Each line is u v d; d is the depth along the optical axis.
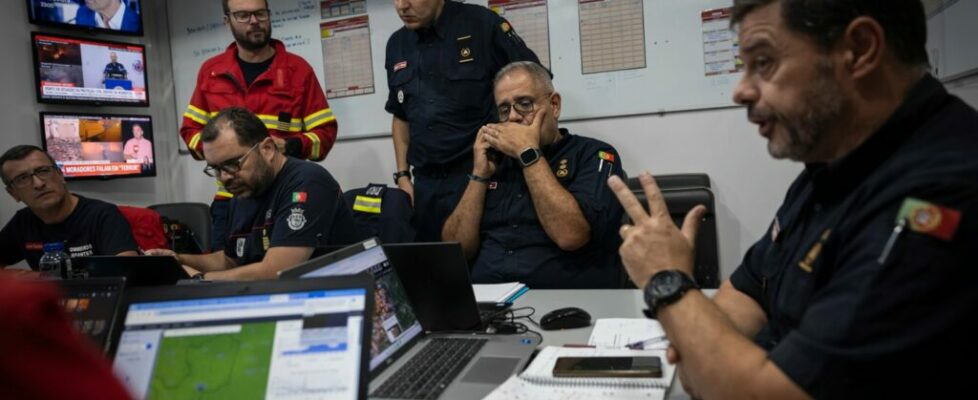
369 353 0.87
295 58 3.16
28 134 3.35
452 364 1.21
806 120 0.85
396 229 2.19
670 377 1.09
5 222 3.20
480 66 2.58
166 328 0.91
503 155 2.15
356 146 3.53
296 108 3.08
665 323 0.91
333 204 2.00
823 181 0.93
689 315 0.88
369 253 1.35
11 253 2.56
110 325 1.08
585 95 3.07
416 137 2.67
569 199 1.95
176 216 3.12
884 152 0.84
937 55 2.04
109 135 3.58
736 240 2.96
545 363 1.19
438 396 1.06
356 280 0.92
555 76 3.10
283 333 0.89
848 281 0.77
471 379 1.13
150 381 0.88
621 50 3.00
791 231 1.04
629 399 1.01
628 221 2.06
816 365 0.75
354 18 3.43
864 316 0.73
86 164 3.48
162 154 3.96
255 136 1.95
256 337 0.89
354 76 3.47
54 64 3.37
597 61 3.03
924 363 0.71
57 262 2.07
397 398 1.06
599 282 2.02
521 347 1.31
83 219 2.48
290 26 3.57
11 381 0.38
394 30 3.36
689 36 2.90
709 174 2.96
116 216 2.53
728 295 1.23
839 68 0.82
